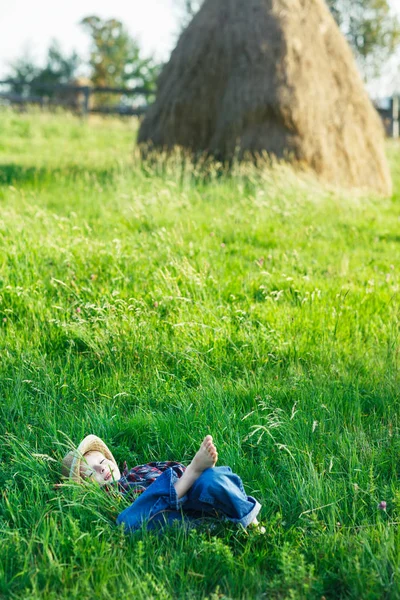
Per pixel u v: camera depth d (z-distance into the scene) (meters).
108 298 6.46
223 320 6.23
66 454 4.18
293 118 13.05
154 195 10.77
